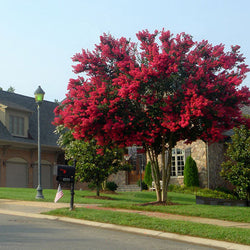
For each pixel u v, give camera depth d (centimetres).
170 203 1853
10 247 892
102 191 2892
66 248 905
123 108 1722
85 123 1623
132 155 3553
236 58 1809
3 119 3191
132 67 1686
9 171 3186
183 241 1064
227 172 2855
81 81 1842
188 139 1891
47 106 3894
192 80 1677
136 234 1152
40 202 1867
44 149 3481
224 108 1683
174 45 1755
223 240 1053
